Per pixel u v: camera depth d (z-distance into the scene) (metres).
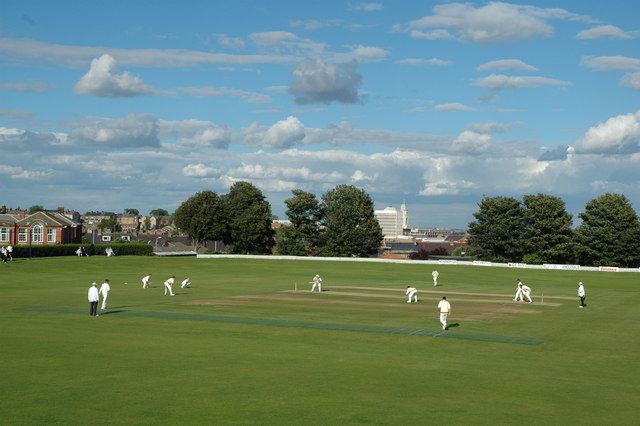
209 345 39.81
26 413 24.92
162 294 73.19
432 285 94.31
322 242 170.38
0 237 156.25
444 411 26.22
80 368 32.66
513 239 153.50
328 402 27.17
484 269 120.88
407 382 31.03
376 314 57.12
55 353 36.38
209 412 25.39
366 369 33.75
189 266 120.62
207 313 55.66
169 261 125.94
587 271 119.12
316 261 134.25
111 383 29.70
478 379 32.00
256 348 39.09
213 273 109.75
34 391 28.12
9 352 36.53
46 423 23.73
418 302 68.56
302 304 64.44
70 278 92.44
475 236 159.12
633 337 46.41
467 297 76.31
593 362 37.00
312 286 88.62
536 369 34.75
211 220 168.62
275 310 58.78
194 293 75.19
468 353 39.06
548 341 44.00
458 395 28.81
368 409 26.23
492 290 87.44
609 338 45.81
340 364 34.88
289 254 169.00
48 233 161.12
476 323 52.41
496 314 59.16
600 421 25.31
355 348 39.88
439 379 31.81
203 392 28.41
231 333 44.72
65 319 50.59
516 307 65.88
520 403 27.67
